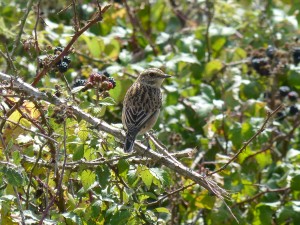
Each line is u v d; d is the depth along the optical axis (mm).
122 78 15250
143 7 19031
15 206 11039
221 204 13312
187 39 17047
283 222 13312
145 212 11133
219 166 14062
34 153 12125
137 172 11008
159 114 14617
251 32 18344
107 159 11039
